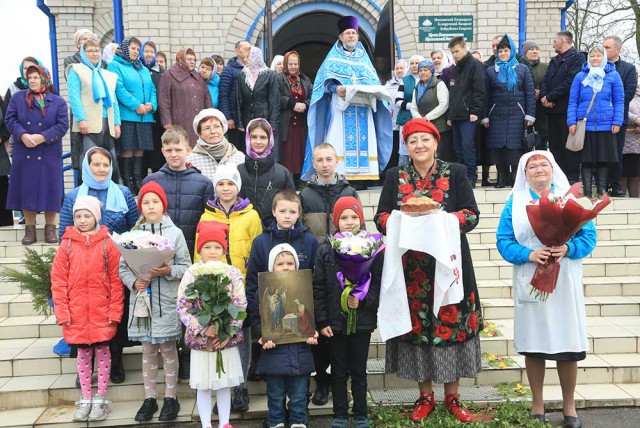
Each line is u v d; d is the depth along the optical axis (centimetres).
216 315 351
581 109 677
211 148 469
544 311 365
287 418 391
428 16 1034
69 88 614
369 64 653
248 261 389
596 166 692
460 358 374
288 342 363
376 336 473
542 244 367
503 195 673
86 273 390
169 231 398
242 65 723
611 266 562
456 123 704
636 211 649
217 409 384
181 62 693
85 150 622
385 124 661
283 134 719
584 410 407
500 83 717
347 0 1045
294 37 1434
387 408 402
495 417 389
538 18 1145
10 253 589
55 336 494
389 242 362
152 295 387
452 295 356
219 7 1005
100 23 1127
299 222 396
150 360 397
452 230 358
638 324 491
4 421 399
